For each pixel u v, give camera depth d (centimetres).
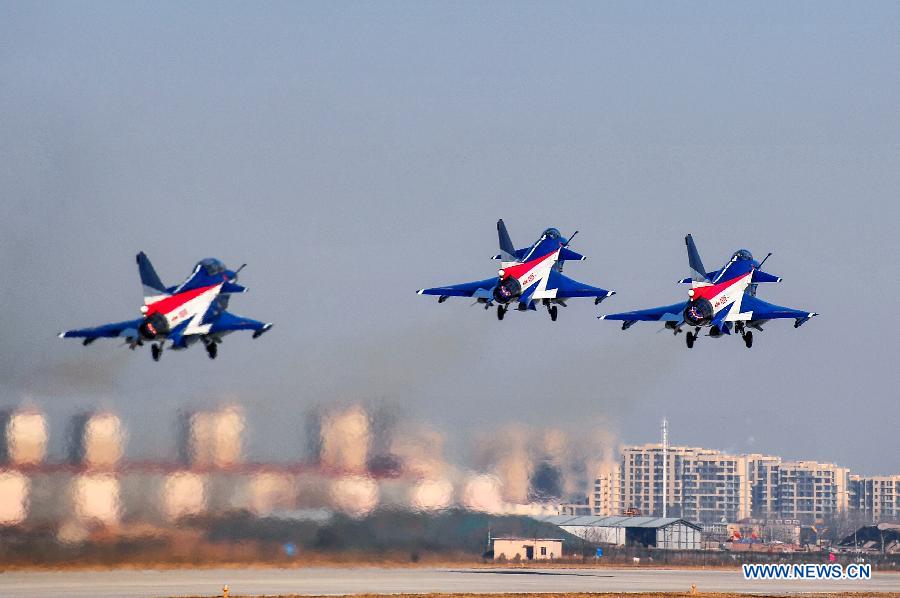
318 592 18300
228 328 18762
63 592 17088
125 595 16950
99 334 18288
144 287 18212
